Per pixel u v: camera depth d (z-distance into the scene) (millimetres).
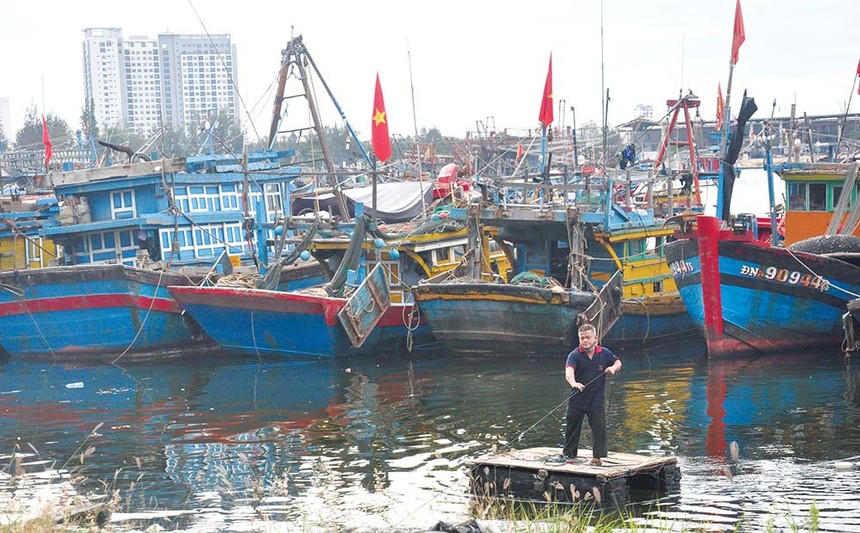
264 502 15812
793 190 33000
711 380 25203
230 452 19578
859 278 28281
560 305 28234
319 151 98250
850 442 18375
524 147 60969
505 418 21688
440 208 36750
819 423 20000
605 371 15539
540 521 12922
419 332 32000
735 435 19219
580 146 48344
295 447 19750
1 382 28875
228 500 16031
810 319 28688
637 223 31391
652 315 31516
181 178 33750
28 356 33000
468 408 22859
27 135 104625
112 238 33719
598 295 28672
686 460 17359
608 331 30391
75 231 33000
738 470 16547
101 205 34375
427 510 14930
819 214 32562
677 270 28719
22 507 15023
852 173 31141
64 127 106188
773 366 26938
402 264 33344
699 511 14266
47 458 19625
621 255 31531
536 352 29375
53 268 31406
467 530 12594
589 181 31719
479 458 16156
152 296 31484
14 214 36281
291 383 27062
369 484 16766
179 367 30562
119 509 15297
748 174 116875
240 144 88125
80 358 32500
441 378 26953
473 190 44812
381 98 32688
